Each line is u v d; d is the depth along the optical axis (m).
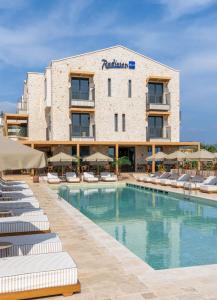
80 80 33.31
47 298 5.11
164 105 34.72
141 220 13.35
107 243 8.19
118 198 19.66
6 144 5.45
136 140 34.28
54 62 32.16
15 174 30.23
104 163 32.34
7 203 11.48
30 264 5.36
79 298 5.12
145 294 5.27
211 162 31.70
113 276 6.02
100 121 33.25
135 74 34.44
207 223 12.59
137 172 33.88
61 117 32.28
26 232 8.28
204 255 8.59
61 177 28.30
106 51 33.59
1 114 38.12
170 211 15.28
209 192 18.33
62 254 5.85
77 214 12.16
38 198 16.73
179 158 25.31
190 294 5.27
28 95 36.03
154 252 8.88
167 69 35.38
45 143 28.78
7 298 4.87
